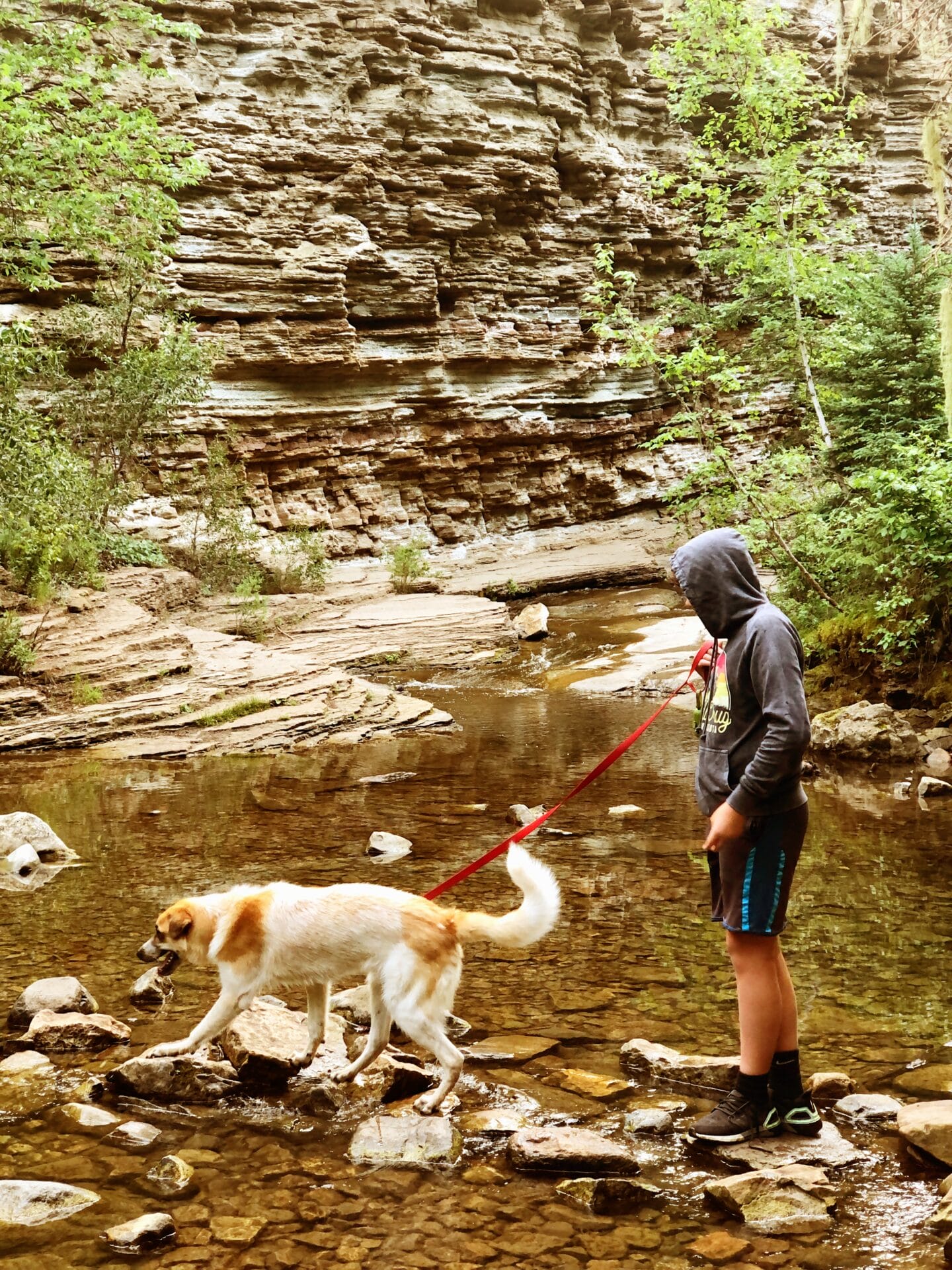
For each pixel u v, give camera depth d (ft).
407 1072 12.19
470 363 87.81
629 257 99.50
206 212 73.36
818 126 105.09
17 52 57.00
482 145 86.02
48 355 56.70
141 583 57.36
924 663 39.40
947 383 32.50
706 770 11.43
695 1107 11.98
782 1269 8.92
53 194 57.72
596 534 95.96
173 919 12.11
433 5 85.97
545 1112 11.81
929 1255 9.11
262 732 38.88
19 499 48.70
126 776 33.14
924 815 27.25
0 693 38.86
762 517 47.50
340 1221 9.63
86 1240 9.29
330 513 80.33
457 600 66.54
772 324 55.36
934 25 35.63
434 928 11.62
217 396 73.31
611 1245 9.30
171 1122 11.60
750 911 10.91
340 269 77.61
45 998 14.35
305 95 78.84
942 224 36.52
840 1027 14.06
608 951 17.29
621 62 96.94
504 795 30.17
